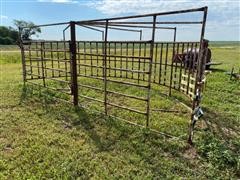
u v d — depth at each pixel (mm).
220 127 4926
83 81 8789
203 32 3744
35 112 5562
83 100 6566
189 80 5938
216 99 6984
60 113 5516
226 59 20984
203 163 3525
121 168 3381
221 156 3582
